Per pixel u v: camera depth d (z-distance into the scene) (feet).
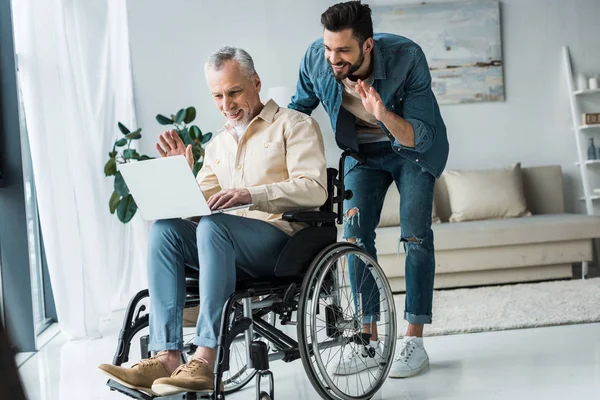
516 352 9.52
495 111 18.97
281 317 7.14
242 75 7.22
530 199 18.30
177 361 6.45
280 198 6.78
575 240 16.35
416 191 8.65
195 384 5.98
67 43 12.73
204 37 18.17
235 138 7.46
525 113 19.01
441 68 18.79
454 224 16.71
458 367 8.90
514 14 18.94
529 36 18.99
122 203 14.97
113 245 15.88
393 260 15.78
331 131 18.42
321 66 8.40
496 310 12.42
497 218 17.53
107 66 15.84
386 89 8.09
